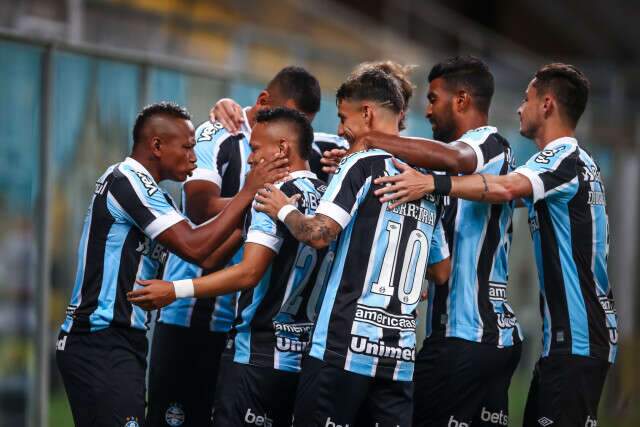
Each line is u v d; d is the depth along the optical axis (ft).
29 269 56.03
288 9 116.47
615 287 81.76
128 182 36.27
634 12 159.63
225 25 98.68
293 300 36.60
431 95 40.16
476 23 176.86
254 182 36.76
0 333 57.16
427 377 38.86
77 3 85.81
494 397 39.65
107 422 35.73
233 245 38.83
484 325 38.14
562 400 38.27
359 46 128.26
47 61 48.83
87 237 36.88
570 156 38.06
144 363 37.55
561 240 38.34
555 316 38.73
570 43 167.63
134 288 36.86
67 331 36.76
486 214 38.60
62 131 51.85
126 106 53.93
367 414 34.94
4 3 79.87
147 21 94.22
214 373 43.39
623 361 80.07
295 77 42.86
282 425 37.22
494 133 38.88
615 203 82.69
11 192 52.60
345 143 45.57
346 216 33.50
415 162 35.27
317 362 33.81
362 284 33.86
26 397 57.21
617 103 105.09
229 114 43.04
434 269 37.88
